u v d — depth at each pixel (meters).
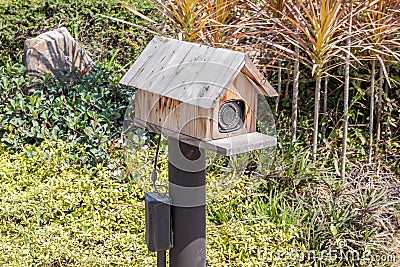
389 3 6.60
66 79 8.15
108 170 6.79
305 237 5.74
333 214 5.91
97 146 7.01
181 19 6.48
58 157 6.80
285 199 6.21
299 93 7.80
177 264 4.06
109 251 5.30
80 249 5.29
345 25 6.62
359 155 7.27
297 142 7.02
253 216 6.01
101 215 5.91
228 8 6.65
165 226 3.95
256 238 5.52
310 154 6.94
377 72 7.55
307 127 7.37
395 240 6.04
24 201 5.99
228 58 3.50
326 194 6.25
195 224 4.00
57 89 7.94
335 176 6.67
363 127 7.58
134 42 9.64
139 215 5.91
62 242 5.24
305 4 6.68
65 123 7.41
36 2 10.02
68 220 5.81
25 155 7.02
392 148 7.45
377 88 7.29
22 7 9.97
